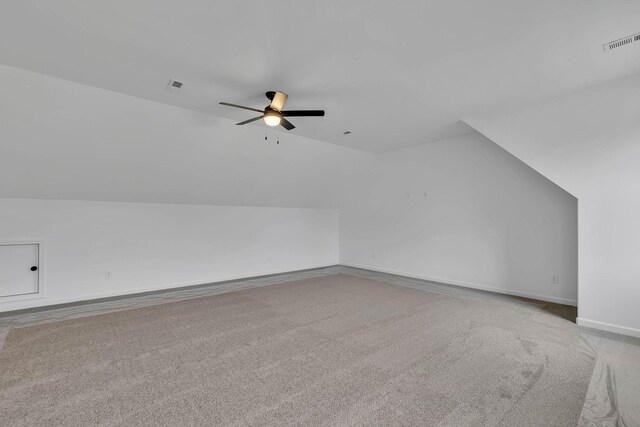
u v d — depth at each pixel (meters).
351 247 7.60
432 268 5.93
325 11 2.19
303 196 6.86
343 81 3.25
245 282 5.88
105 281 4.77
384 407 2.07
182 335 3.26
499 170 4.99
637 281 3.23
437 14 2.23
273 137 4.96
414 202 6.18
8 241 4.07
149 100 3.67
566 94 3.62
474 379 2.42
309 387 2.30
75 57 2.77
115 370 2.53
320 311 4.08
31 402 2.10
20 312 4.02
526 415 1.99
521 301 4.54
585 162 3.54
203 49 2.66
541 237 4.58
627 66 3.04
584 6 2.16
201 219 5.73
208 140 4.50
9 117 3.25
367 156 6.62
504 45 2.64
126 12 2.19
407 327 3.50
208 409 2.04
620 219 3.33
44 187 4.16
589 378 2.43
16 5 2.10
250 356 2.79
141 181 4.70
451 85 3.38
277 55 2.76
